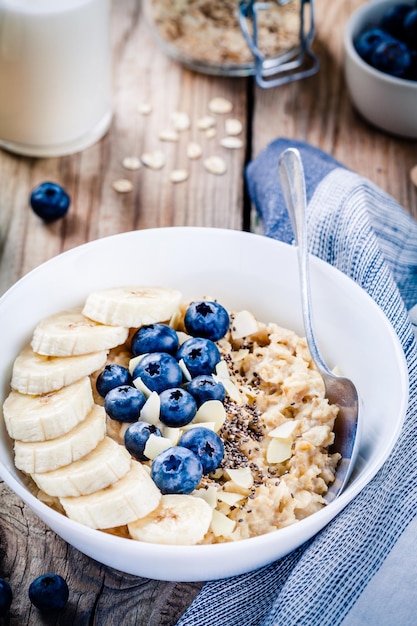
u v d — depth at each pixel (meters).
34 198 0.74
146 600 0.59
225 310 0.63
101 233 0.75
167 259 0.65
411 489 0.60
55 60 0.74
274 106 0.83
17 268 0.73
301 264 0.63
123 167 0.79
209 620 0.58
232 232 0.65
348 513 0.58
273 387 0.62
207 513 0.56
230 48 0.82
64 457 0.57
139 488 0.56
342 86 0.84
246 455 0.60
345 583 0.57
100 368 0.62
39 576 0.60
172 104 0.82
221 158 0.80
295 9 0.81
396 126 0.80
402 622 0.57
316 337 0.64
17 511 0.61
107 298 0.62
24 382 0.60
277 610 0.57
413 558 0.58
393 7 0.82
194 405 0.60
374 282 0.66
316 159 0.74
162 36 0.84
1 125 0.78
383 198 0.72
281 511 0.58
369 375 0.62
